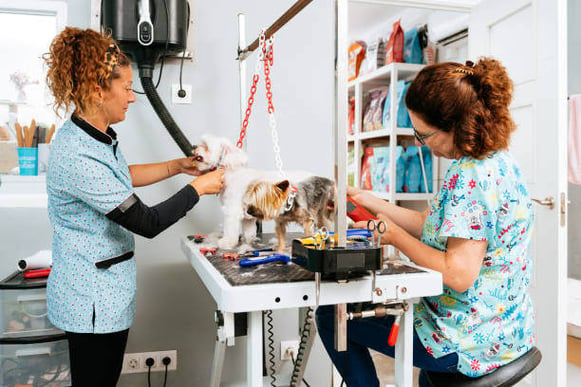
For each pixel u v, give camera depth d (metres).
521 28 2.06
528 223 1.09
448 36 3.28
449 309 1.08
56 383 1.48
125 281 1.23
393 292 0.94
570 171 2.54
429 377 1.13
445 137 1.12
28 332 1.48
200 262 1.12
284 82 1.95
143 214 1.12
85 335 1.19
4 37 1.76
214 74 1.87
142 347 1.86
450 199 1.03
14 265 1.74
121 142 1.80
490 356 1.07
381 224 0.89
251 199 1.16
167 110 1.72
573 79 2.85
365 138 3.68
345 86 0.88
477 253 1.00
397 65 3.19
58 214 1.19
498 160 1.05
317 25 1.97
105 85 1.12
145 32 1.61
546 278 1.91
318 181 1.19
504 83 1.07
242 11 1.89
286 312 1.96
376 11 3.82
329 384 2.01
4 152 1.77
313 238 0.99
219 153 1.28
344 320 0.93
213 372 1.37
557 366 1.85
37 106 1.80
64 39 1.12
